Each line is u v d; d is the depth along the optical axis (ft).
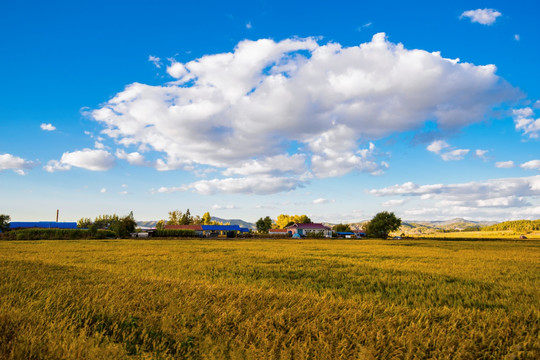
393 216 343.87
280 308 25.61
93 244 148.46
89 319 21.99
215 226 368.68
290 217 516.73
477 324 23.45
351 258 88.12
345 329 20.74
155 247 129.18
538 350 19.40
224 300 27.32
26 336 17.98
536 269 66.08
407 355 17.70
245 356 17.34
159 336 19.85
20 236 204.74
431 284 46.26
